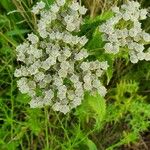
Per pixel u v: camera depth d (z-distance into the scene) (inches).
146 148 10.8
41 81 8.1
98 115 9.2
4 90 10.1
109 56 8.6
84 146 9.8
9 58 10.1
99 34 8.5
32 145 10.2
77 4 8.0
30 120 9.3
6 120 9.0
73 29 7.9
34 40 8.0
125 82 10.4
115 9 8.2
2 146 9.2
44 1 9.1
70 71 8.0
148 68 10.6
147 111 9.5
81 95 8.2
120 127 10.7
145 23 10.6
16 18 10.3
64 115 9.8
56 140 9.3
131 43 8.0
